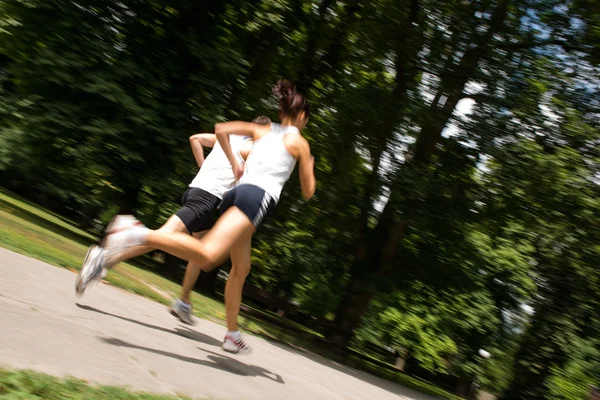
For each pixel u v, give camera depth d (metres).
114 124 13.06
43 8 13.12
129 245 4.25
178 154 13.56
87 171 14.09
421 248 15.34
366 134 14.38
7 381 2.49
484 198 13.98
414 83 14.98
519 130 14.12
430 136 14.13
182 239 4.28
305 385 5.76
